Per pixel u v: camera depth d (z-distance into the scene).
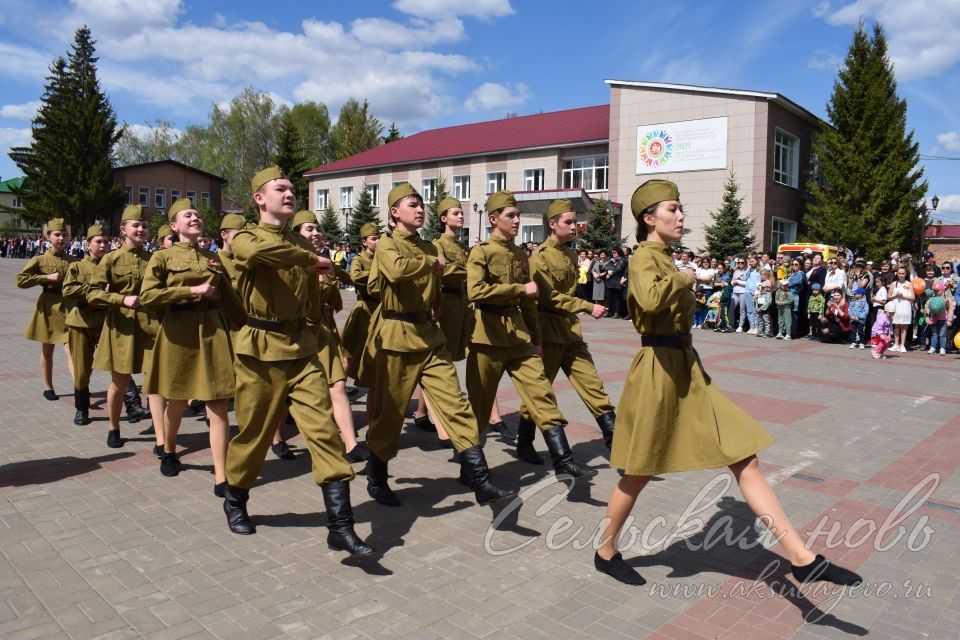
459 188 39.94
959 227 55.28
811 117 31.80
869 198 31.78
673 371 3.54
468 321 6.70
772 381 10.02
